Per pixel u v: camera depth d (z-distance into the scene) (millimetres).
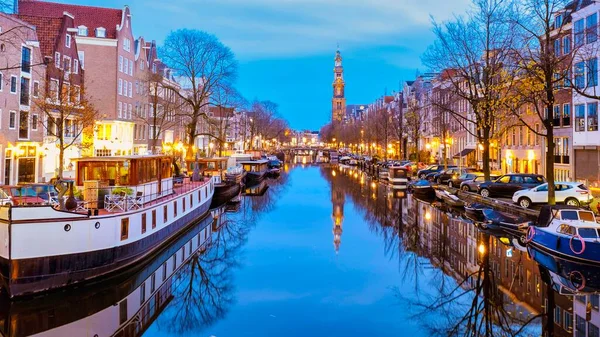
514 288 15312
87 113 29766
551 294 14609
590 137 32375
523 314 13070
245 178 54562
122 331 12547
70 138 37562
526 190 26828
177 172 37625
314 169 89875
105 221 15070
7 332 12234
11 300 13430
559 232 17500
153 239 18906
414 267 18234
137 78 52406
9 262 13117
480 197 31016
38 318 13273
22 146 32656
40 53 34031
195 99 44750
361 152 120062
